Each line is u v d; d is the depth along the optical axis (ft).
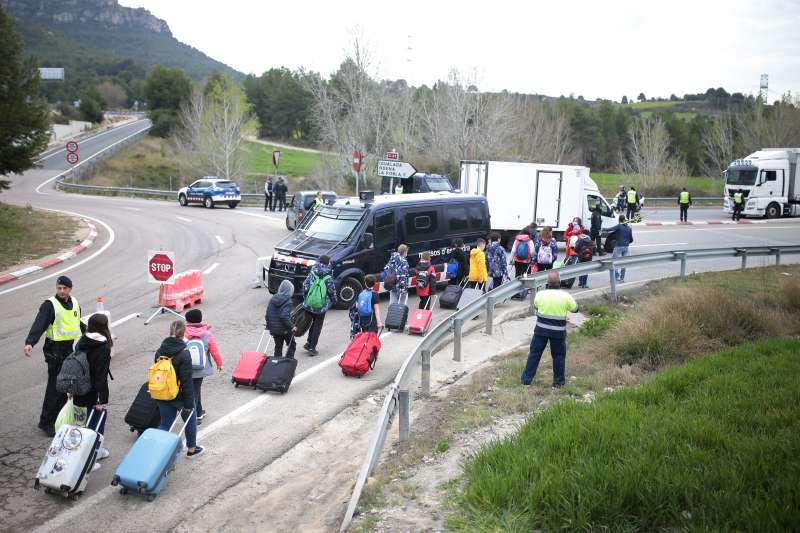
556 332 32.17
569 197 79.10
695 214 142.20
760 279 60.80
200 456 25.91
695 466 20.17
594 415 24.45
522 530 18.01
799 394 26.55
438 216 57.82
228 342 41.37
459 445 25.53
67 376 23.39
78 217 103.91
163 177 212.23
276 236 90.94
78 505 22.08
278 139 362.74
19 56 82.12
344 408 31.22
